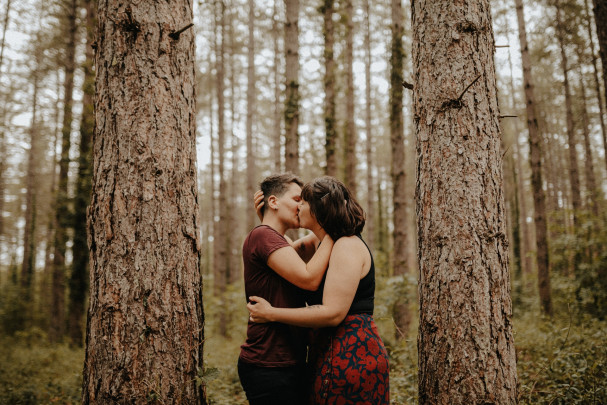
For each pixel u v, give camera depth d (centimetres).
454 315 207
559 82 1473
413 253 2495
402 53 768
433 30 225
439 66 221
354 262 192
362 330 192
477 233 209
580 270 777
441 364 209
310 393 197
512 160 1625
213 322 1116
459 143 214
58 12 1167
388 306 646
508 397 203
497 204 215
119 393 196
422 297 223
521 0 883
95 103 218
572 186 1243
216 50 1438
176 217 214
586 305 738
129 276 202
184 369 209
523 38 875
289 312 187
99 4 221
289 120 677
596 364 323
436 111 221
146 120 211
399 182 748
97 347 201
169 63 219
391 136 765
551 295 874
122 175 207
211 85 1772
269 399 192
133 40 213
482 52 222
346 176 859
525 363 408
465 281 207
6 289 1479
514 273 1455
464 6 221
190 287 216
